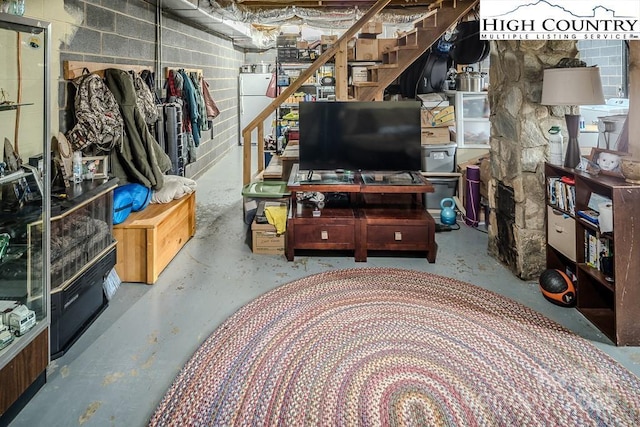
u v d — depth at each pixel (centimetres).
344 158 381
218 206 531
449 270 336
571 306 271
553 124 304
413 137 376
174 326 252
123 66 409
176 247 369
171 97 532
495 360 216
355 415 179
